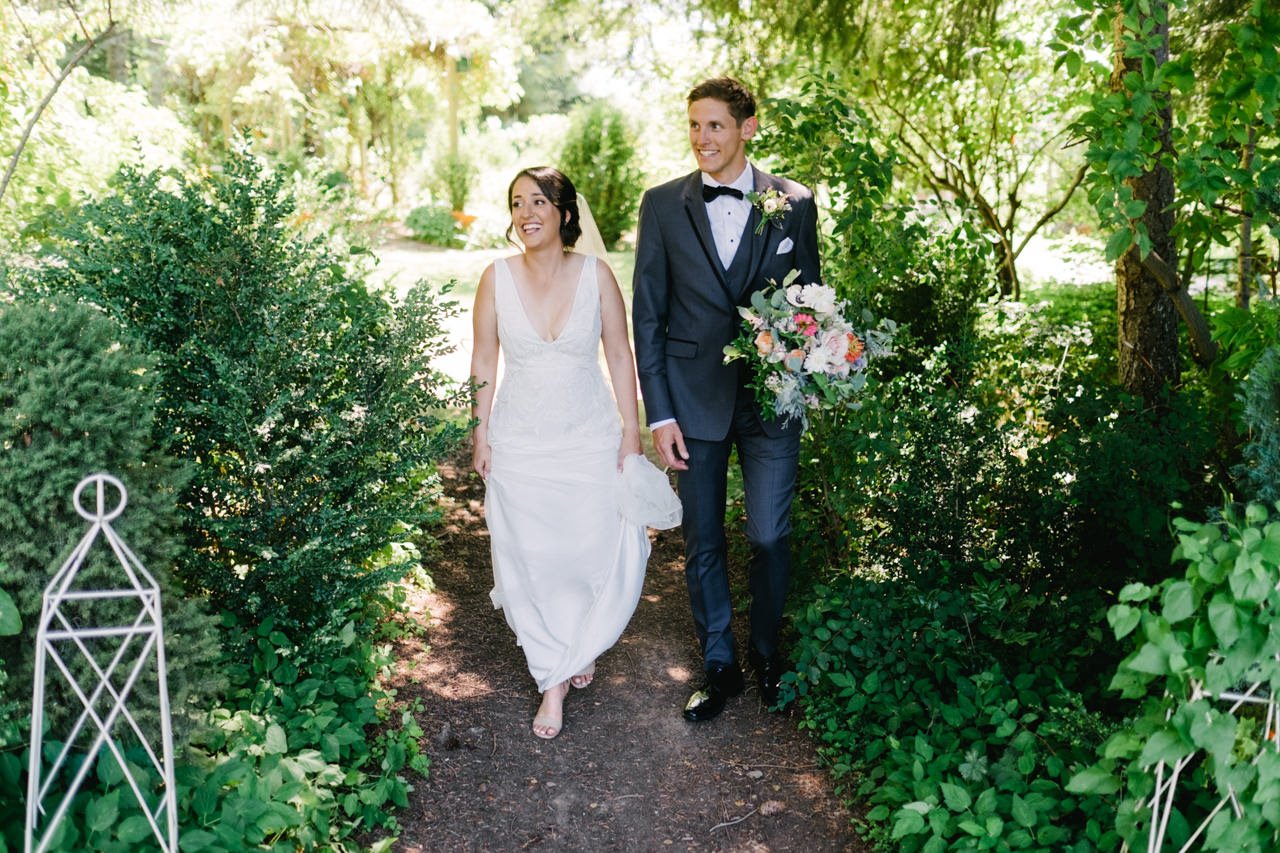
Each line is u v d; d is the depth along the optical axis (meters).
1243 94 3.57
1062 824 2.69
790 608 4.11
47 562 2.34
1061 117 6.94
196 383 3.15
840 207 6.19
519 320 3.44
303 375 3.29
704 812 3.09
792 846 2.95
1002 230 6.97
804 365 3.24
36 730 2.10
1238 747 2.15
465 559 4.70
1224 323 3.87
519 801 3.10
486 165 19.53
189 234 3.06
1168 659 2.05
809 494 4.47
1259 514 2.11
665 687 3.77
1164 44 4.21
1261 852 2.12
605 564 3.52
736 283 3.46
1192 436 3.98
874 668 3.48
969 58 6.25
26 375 2.37
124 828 2.20
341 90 16.34
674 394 3.53
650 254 3.51
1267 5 3.64
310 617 3.36
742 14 6.24
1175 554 2.11
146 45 12.62
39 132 6.58
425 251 14.66
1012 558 3.83
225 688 2.63
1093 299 8.79
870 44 6.02
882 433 3.90
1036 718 3.01
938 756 3.04
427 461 3.43
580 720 3.53
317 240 3.30
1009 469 3.88
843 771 3.18
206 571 3.18
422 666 3.77
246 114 15.99
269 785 2.58
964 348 4.74
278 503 3.19
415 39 15.28
